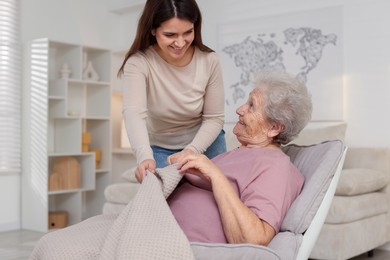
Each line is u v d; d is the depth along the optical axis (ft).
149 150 5.90
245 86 15.94
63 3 17.76
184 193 5.31
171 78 6.56
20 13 16.53
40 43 15.90
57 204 17.40
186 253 4.25
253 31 15.78
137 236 4.34
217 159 5.78
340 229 10.89
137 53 6.42
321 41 14.49
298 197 5.19
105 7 19.03
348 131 14.15
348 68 14.17
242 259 4.39
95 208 17.99
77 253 4.71
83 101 18.22
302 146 6.14
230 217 4.66
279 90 5.54
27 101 16.22
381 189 12.73
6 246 13.55
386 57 13.53
